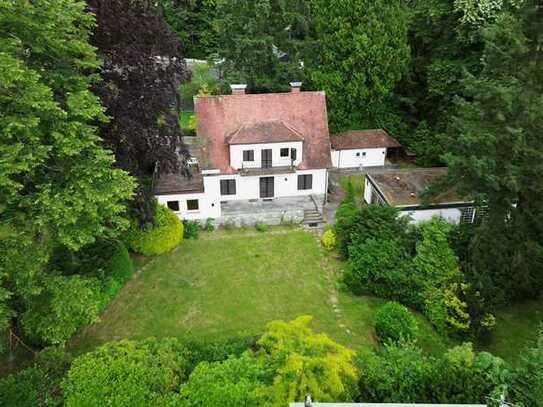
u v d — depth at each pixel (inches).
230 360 625.6
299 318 693.9
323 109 1358.3
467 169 951.0
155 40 902.4
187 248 1141.7
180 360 660.7
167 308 943.7
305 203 1321.4
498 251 944.3
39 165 711.1
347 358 635.5
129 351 648.4
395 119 1669.5
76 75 746.2
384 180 1278.3
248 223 1243.8
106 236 871.1
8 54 602.5
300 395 569.3
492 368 633.6
